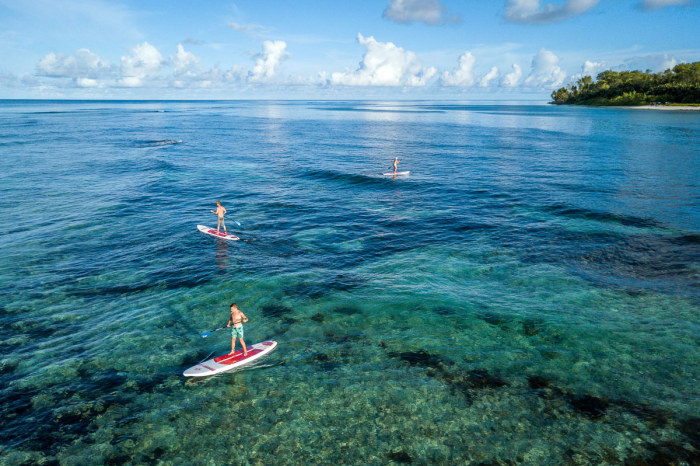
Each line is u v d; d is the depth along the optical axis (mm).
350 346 13242
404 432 9648
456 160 51188
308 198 32969
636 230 23844
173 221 26609
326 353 12883
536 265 19406
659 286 17000
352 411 10359
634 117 120250
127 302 16109
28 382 11391
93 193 33688
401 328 14242
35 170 43031
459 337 13609
